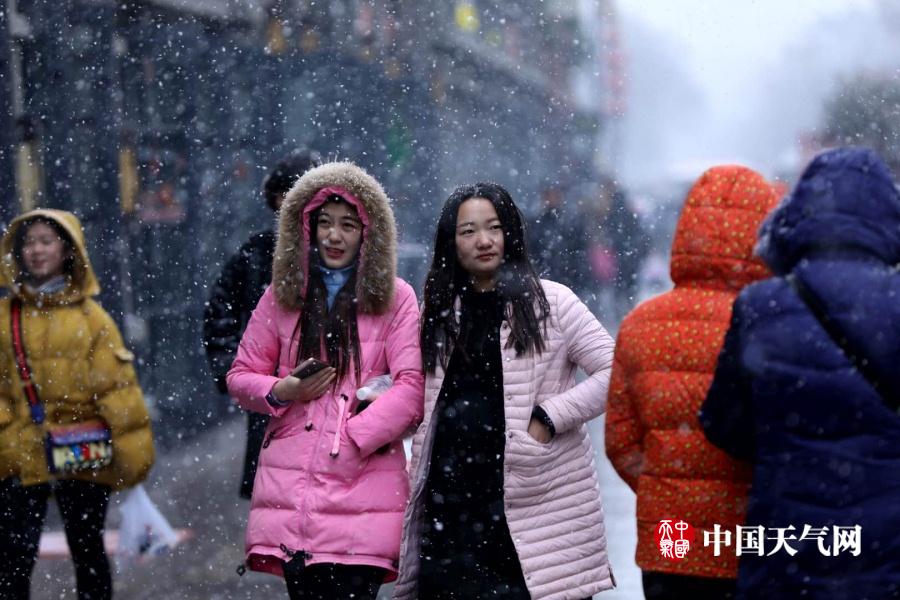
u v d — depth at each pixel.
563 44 60.16
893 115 55.09
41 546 14.70
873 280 6.61
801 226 6.80
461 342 8.78
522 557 8.56
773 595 6.62
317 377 8.88
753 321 6.75
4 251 10.95
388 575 8.98
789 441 6.60
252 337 9.32
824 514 6.48
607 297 39.62
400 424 8.84
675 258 7.60
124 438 10.89
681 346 7.40
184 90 24.22
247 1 26.17
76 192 20.97
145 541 11.73
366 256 9.02
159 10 23.27
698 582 7.39
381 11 33.94
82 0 20.59
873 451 6.48
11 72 17.77
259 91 26.83
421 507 8.85
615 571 13.00
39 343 10.82
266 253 11.31
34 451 10.77
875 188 6.77
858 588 6.46
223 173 25.31
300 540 8.77
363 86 32.03
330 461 8.80
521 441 8.56
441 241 8.84
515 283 8.73
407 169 36.22
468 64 43.78
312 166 11.41
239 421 23.78
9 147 17.56
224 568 13.48
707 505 7.31
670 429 7.40
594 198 39.16
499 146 48.97
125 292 21.91
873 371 6.48
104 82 21.20
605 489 16.88
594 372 8.73
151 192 23.17
